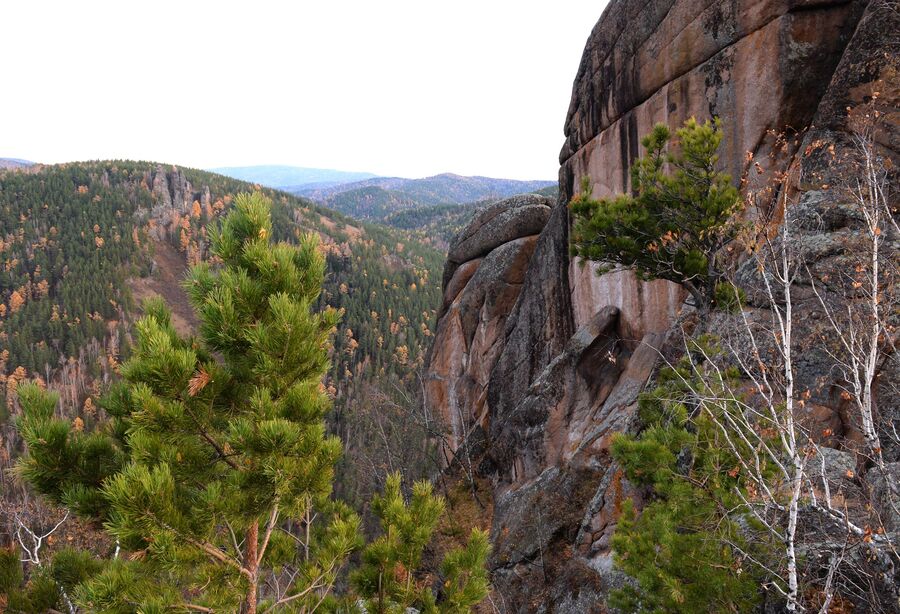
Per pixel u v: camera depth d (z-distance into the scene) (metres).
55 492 5.04
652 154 10.80
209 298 5.16
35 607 4.86
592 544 12.50
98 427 5.40
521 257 27.25
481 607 14.78
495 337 27.14
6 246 187.38
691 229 10.43
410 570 6.36
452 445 28.31
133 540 4.50
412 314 182.75
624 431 13.75
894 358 6.54
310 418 5.08
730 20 13.29
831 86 10.82
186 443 5.18
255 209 5.56
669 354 13.41
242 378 5.53
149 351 4.80
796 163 11.31
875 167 7.10
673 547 5.85
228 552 5.79
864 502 5.47
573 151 20.62
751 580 5.33
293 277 5.38
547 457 17.88
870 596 4.58
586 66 19.14
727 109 13.48
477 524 19.50
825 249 8.52
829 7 12.22
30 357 138.00
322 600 6.57
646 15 15.81
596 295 19.11
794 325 8.38
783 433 4.87
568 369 18.30
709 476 6.22
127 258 197.00
